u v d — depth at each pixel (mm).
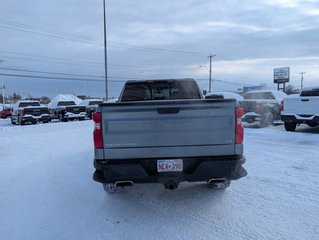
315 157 7066
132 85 6168
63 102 28531
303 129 12617
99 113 3723
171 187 4133
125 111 3699
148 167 3811
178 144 3725
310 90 11648
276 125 14336
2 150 9297
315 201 4312
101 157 3770
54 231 3639
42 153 8625
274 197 4504
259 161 6723
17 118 23078
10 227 3771
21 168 6824
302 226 3559
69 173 6273
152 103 3672
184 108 3678
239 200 4414
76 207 4379
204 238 3357
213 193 4723
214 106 3680
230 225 3641
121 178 3771
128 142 3734
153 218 3916
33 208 4379
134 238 3410
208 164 3705
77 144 10148
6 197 4871
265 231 3461
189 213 4023
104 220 3910
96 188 5227
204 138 3719
